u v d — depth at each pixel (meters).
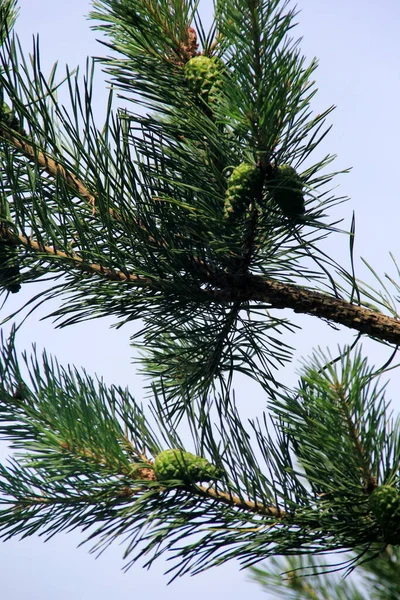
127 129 2.17
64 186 2.15
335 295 2.19
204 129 2.14
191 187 2.16
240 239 2.18
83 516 2.14
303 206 2.14
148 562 2.13
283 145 2.13
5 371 2.17
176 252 2.18
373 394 2.15
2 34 2.15
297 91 2.12
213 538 2.13
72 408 2.16
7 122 2.17
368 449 2.14
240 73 2.10
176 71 2.19
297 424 2.15
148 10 2.18
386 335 2.17
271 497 2.16
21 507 2.14
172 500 2.15
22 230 2.16
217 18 2.11
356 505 2.13
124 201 2.17
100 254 2.17
